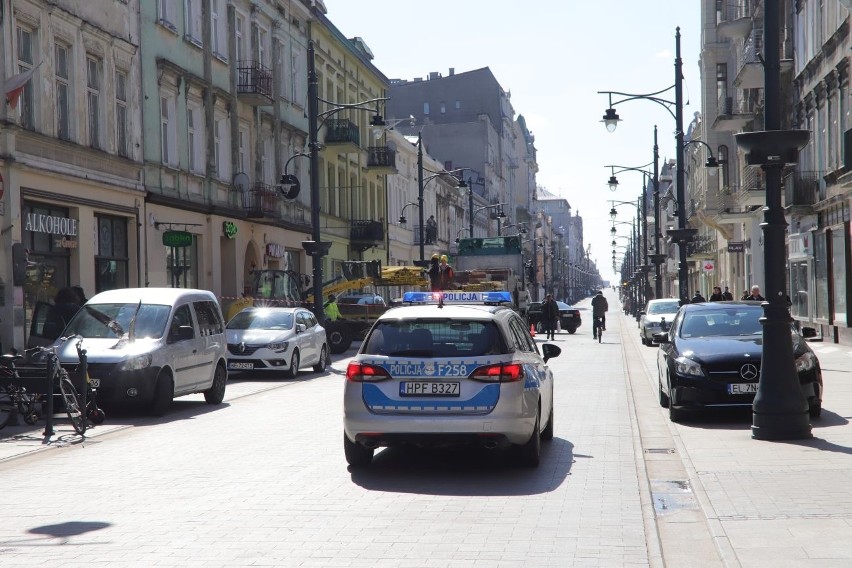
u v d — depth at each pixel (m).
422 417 10.05
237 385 22.81
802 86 36.00
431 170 82.25
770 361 12.05
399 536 7.56
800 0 36.03
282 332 25.05
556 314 45.44
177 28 32.47
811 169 34.66
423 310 10.73
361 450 10.72
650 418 15.07
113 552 7.14
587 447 12.31
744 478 9.33
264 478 10.23
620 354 33.78
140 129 29.34
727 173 57.56
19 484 10.12
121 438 13.72
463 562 6.76
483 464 11.07
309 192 48.03
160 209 30.48
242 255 37.78
